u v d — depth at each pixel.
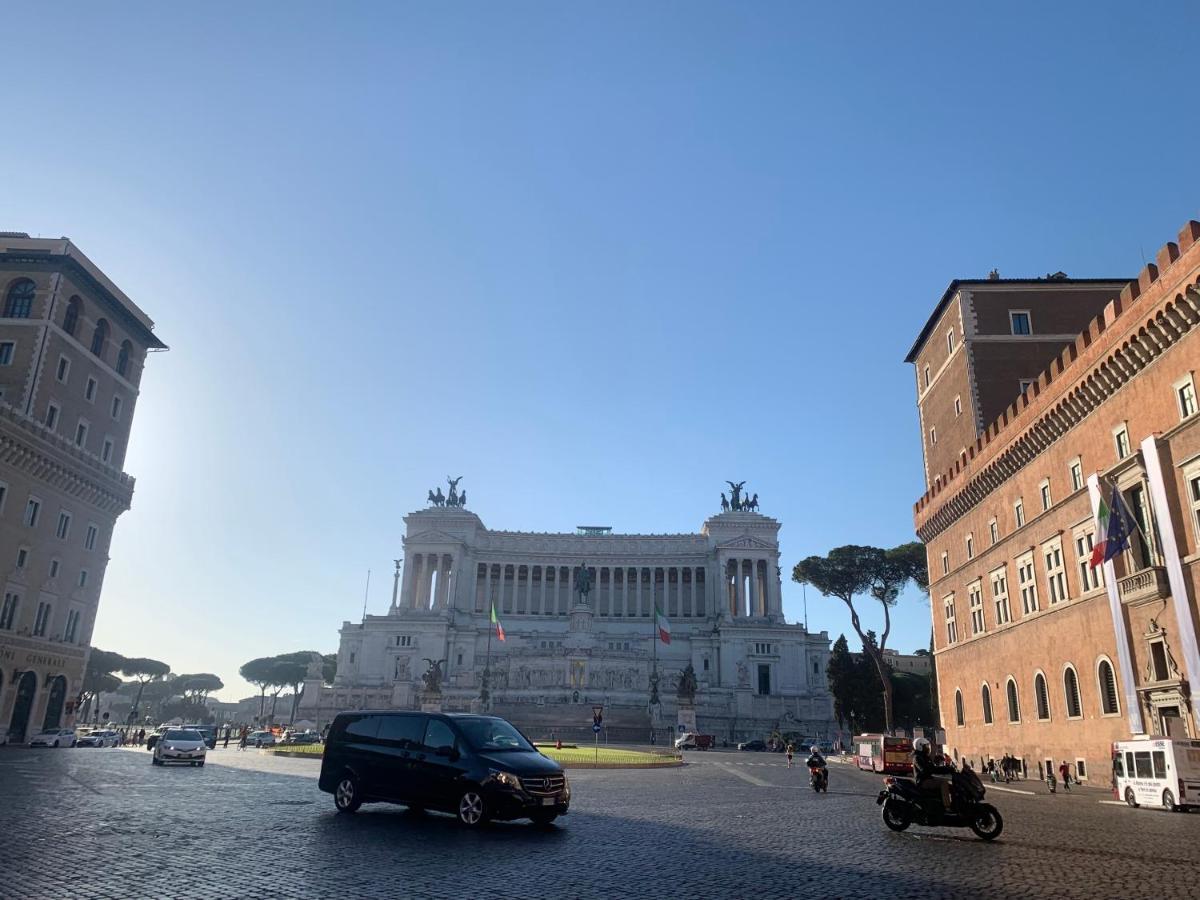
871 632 110.69
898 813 25.78
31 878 15.38
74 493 85.38
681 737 108.88
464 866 17.84
